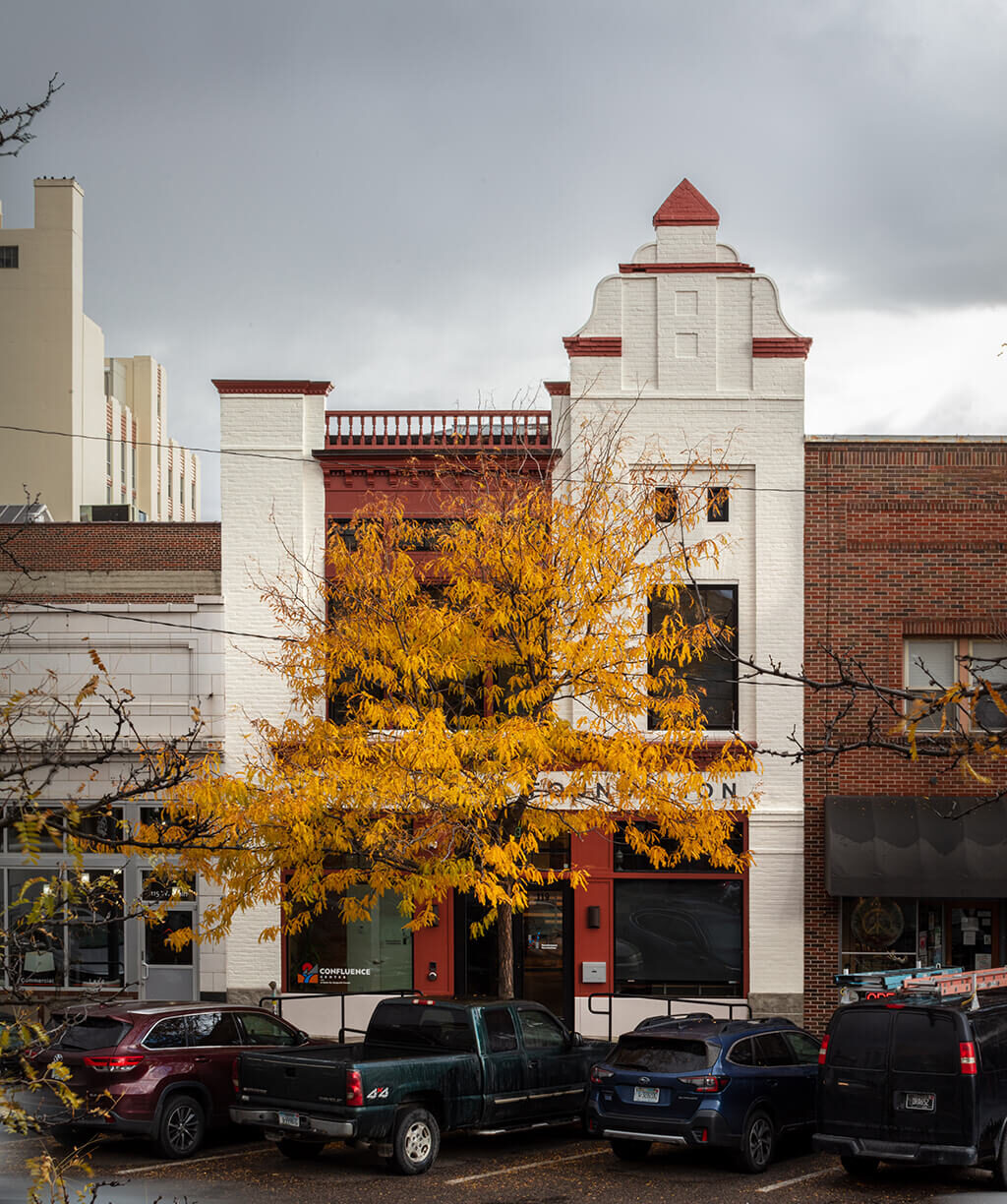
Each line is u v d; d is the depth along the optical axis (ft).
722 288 83.30
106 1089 52.54
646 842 74.08
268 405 84.64
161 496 247.70
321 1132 50.14
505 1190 48.34
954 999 50.31
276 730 67.05
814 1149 49.83
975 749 24.41
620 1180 50.26
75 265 190.08
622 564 64.80
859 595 81.41
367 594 65.57
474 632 64.54
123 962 82.33
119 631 83.82
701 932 80.74
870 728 25.86
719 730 81.41
